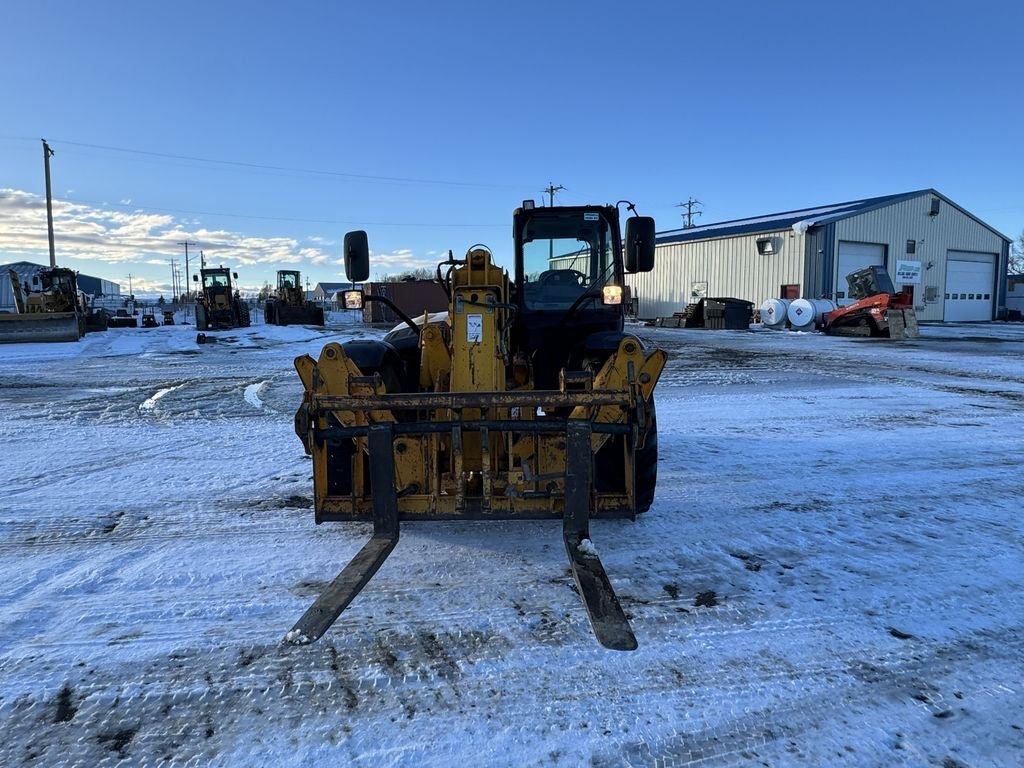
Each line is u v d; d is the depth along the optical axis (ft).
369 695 7.91
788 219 110.22
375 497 11.54
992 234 115.34
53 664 8.54
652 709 7.65
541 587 10.67
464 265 13.46
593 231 16.42
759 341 66.39
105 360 49.93
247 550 12.29
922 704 7.72
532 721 7.45
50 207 115.55
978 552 12.12
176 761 6.84
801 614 9.83
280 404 29.43
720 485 16.38
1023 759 6.81
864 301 71.92
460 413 12.68
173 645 9.00
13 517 14.15
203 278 97.76
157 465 18.53
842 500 15.19
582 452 11.33
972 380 36.37
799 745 7.06
